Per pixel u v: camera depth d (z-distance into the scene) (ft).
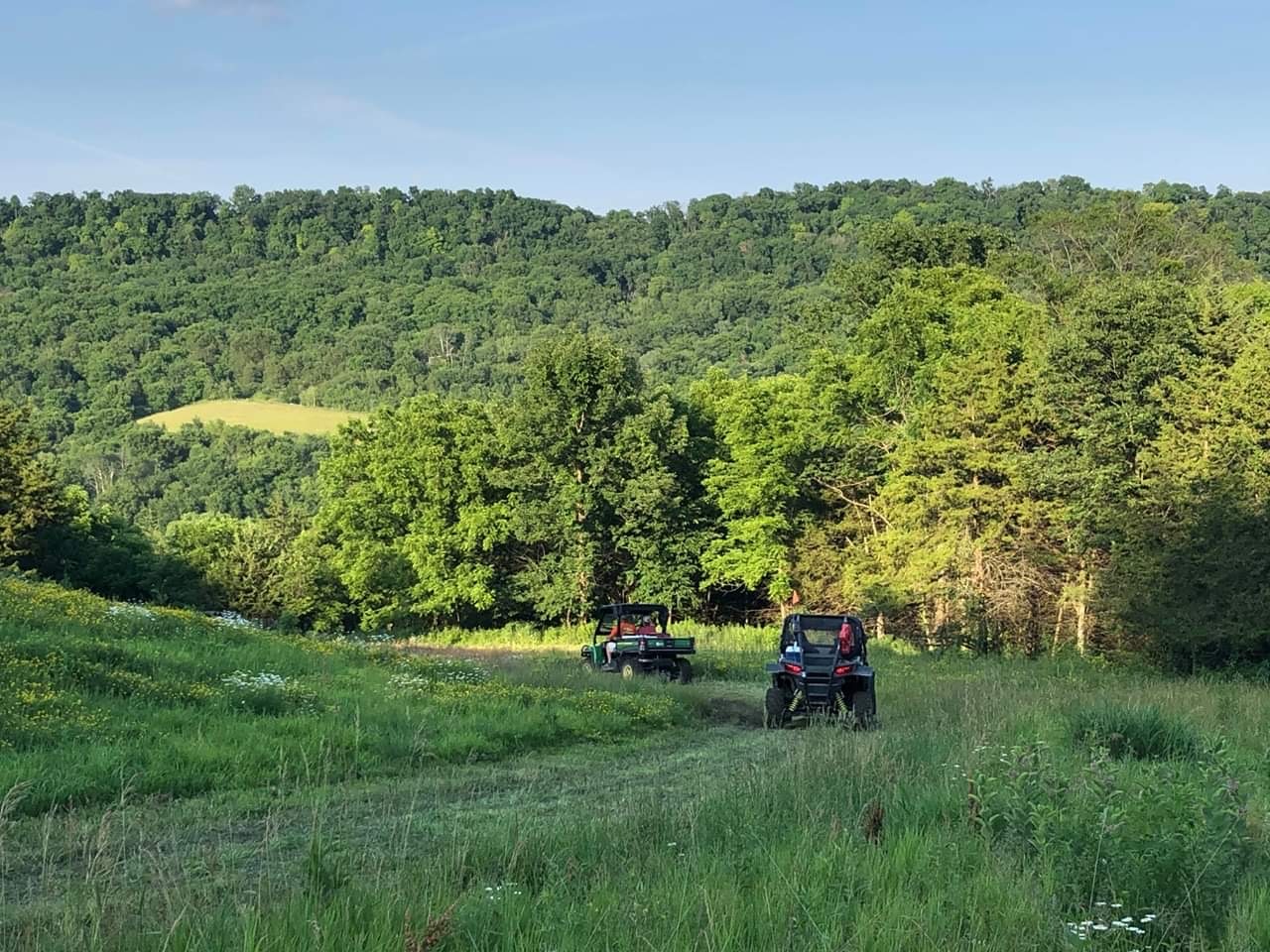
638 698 65.41
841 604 151.53
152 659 55.06
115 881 21.79
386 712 50.62
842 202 628.69
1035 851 23.71
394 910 19.49
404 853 24.30
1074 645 120.98
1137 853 21.59
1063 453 116.98
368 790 36.42
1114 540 108.06
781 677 62.44
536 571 167.32
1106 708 43.91
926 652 123.34
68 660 48.91
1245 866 22.76
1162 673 101.60
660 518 164.76
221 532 193.47
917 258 195.62
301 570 165.78
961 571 122.62
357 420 179.22
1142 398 114.01
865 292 188.14
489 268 629.92
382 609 166.71
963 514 121.70
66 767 34.65
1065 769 30.17
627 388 169.78
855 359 156.87
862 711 57.57
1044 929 19.13
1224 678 98.32
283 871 24.61
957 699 61.67
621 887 21.88
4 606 61.36
